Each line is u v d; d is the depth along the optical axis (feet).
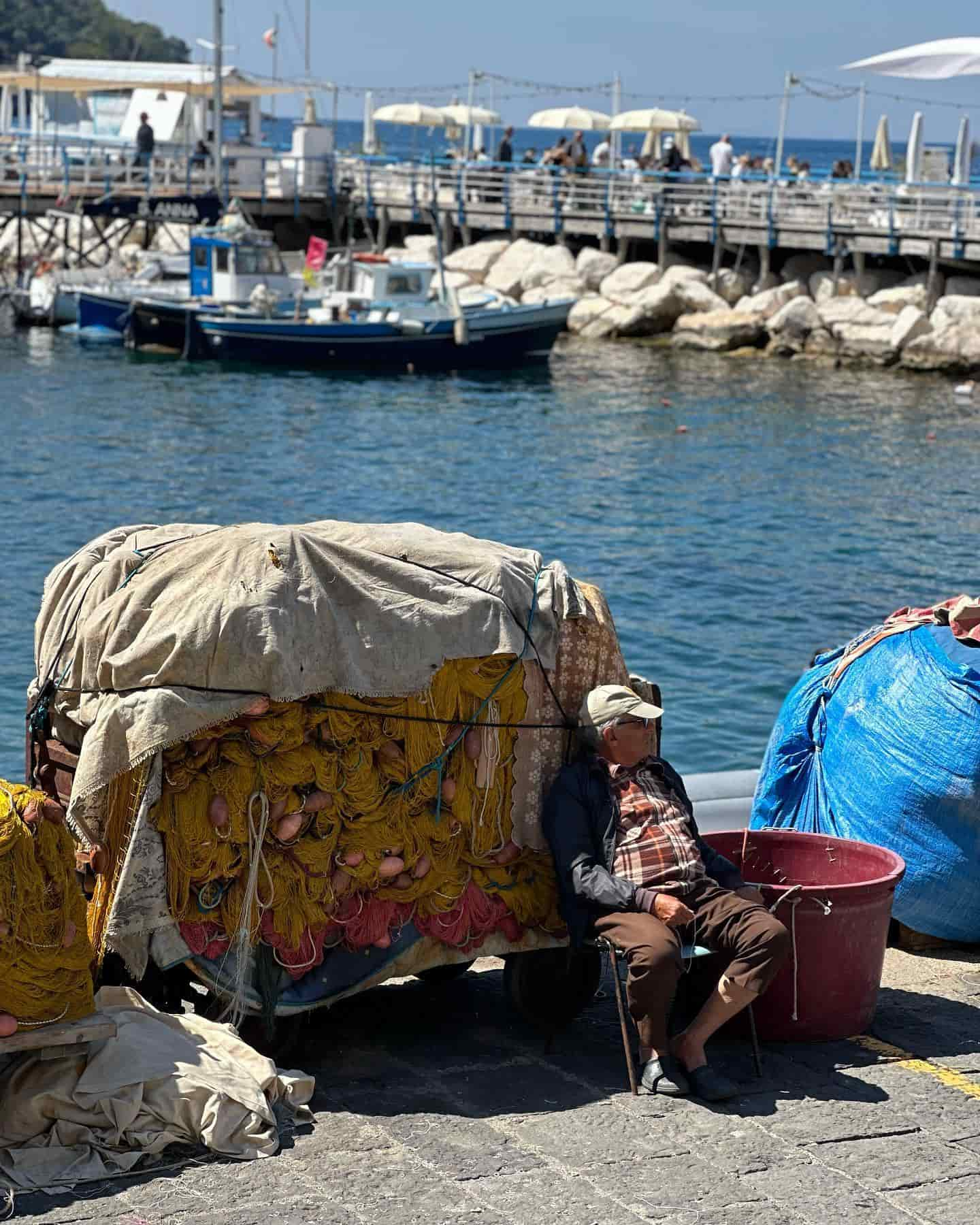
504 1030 19.30
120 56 595.47
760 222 136.05
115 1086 15.53
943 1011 20.25
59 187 154.10
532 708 18.80
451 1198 14.79
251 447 89.76
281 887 17.35
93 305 136.67
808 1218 14.70
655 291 140.26
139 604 17.19
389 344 122.01
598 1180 15.30
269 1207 14.46
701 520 71.72
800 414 103.96
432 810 18.29
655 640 51.96
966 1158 16.11
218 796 16.97
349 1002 20.08
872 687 22.29
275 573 17.08
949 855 21.39
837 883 20.44
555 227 150.20
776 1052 18.79
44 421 95.66
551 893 19.04
